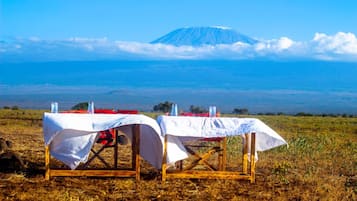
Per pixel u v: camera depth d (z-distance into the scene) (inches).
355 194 404.8
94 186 403.2
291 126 1370.6
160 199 370.3
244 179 432.8
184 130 411.5
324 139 772.6
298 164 540.7
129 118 410.3
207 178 430.9
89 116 418.0
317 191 406.6
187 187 407.2
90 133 419.5
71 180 419.8
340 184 438.6
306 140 721.6
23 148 606.9
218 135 413.7
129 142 474.3
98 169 440.8
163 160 419.2
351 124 1583.4
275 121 1648.6
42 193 376.2
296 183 436.5
